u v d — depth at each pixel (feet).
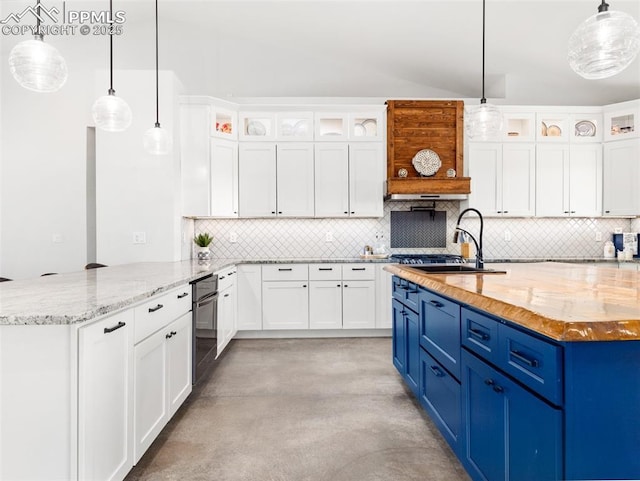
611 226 15.70
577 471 3.22
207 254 13.99
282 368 10.69
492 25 12.38
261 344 13.23
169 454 6.39
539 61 14.16
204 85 15.17
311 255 15.51
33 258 15.14
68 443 4.10
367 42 14.16
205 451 6.48
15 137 15.01
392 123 14.70
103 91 12.32
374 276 13.92
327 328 13.89
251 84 15.37
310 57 15.40
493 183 14.70
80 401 4.15
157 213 12.43
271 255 15.42
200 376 8.71
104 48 14.69
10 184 15.02
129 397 5.30
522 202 14.74
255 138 14.40
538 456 3.60
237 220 15.39
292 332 14.14
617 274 6.91
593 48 6.29
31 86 6.77
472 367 5.11
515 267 8.43
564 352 3.28
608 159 14.60
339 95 15.60
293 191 14.48
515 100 15.20
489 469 4.67
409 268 8.51
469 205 14.73
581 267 8.40
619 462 3.25
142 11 14.05
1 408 4.12
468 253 14.67
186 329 7.88
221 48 15.14
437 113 14.87
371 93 15.67
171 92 12.46
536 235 15.66
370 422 7.49
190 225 14.66
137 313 5.57
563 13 11.53
